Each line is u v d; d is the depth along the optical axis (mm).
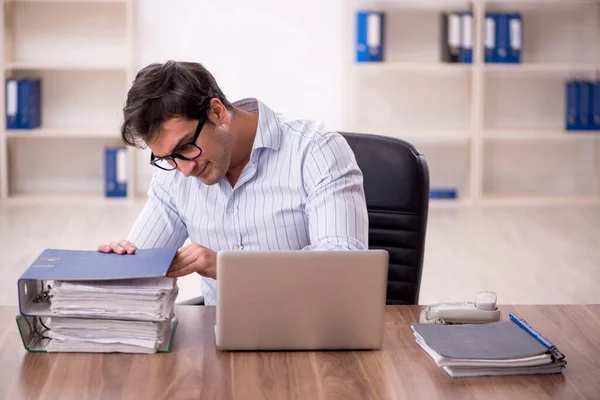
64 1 7094
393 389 1803
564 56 7484
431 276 5215
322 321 1976
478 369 1871
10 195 7352
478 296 2209
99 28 7262
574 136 7191
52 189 7465
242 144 2432
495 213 7020
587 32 7457
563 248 5918
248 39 7273
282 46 7289
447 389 1804
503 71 7504
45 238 5941
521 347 1926
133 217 6641
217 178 2221
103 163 7461
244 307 1957
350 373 1879
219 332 1968
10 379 1837
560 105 7559
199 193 2516
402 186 2748
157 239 2557
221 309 1956
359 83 7449
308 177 2422
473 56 7145
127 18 7098
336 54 7312
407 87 7469
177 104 2047
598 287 5008
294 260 1942
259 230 2469
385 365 1922
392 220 2766
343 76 7172
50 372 1874
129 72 7012
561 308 2342
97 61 7297
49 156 7422
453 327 2062
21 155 7398
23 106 7051
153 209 2570
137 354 1973
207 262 2135
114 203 7137
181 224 2598
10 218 6570
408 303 2781
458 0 7305
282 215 2451
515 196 7492
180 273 2125
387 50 7383
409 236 2760
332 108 7379
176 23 7242
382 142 2779
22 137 7375
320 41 7285
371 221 2781
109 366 1907
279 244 2473
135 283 1977
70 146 7430
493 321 2172
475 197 7266
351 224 2350
